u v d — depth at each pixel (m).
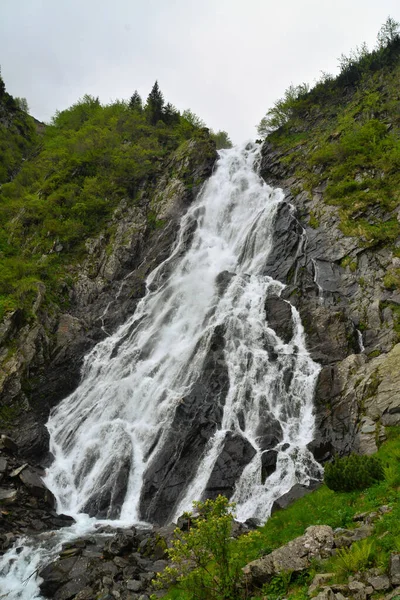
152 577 14.17
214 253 40.03
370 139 42.00
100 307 37.91
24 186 57.81
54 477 24.08
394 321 25.20
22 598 15.31
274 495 19.20
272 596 8.96
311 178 42.34
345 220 34.16
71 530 19.41
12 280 36.91
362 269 29.73
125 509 21.45
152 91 76.12
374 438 18.86
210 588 9.74
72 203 47.22
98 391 29.73
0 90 91.50
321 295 29.73
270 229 37.94
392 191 34.69
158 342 31.72
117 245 42.91
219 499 10.13
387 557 8.48
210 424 23.42
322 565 9.15
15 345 31.45
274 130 60.03
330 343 25.83
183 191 47.72
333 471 13.84
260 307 30.30
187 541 9.69
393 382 20.55
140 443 24.47
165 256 41.59
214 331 29.11
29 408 29.08
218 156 53.47
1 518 19.36
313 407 22.91
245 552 12.10
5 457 24.00
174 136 62.22
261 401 24.11
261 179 49.84
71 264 41.38
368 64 57.38
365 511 11.50
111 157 52.72
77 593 14.18
